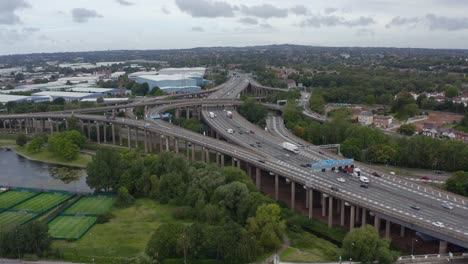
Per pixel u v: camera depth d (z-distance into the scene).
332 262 196.12
